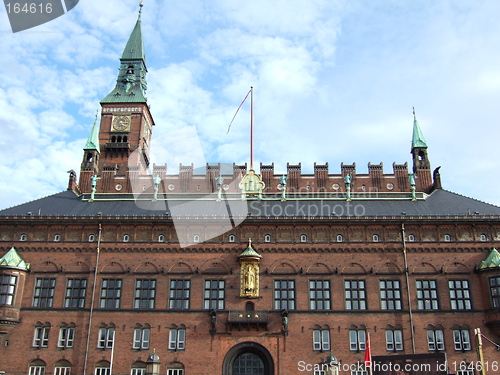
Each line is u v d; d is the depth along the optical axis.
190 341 51.91
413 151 68.38
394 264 54.12
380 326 51.81
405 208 58.72
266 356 51.16
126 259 55.28
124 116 79.38
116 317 52.97
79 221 56.12
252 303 53.16
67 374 51.12
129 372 51.03
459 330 51.53
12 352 51.78
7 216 56.25
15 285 53.34
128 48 86.00
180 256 55.31
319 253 54.91
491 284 51.94
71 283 54.59
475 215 54.78
